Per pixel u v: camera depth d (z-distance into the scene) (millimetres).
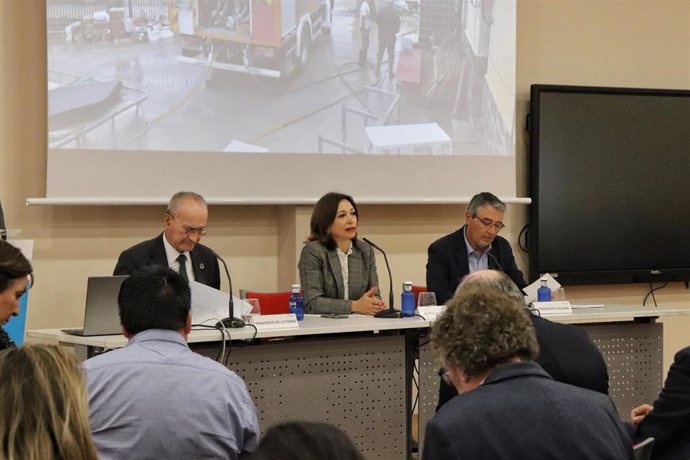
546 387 1638
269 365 3406
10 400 1184
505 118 5414
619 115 5730
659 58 6000
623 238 5758
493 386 1638
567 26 5762
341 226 4059
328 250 4055
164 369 1956
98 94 4520
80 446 1197
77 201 4453
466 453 1538
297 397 3457
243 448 2031
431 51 5238
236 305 3279
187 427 1920
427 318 3578
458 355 1703
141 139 4609
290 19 4910
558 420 1584
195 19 4703
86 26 4496
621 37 5898
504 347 1678
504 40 5406
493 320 1702
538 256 5566
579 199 5648
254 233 5031
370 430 3602
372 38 5105
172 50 4664
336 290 4047
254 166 4844
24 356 1229
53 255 4594
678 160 5871
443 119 5273
